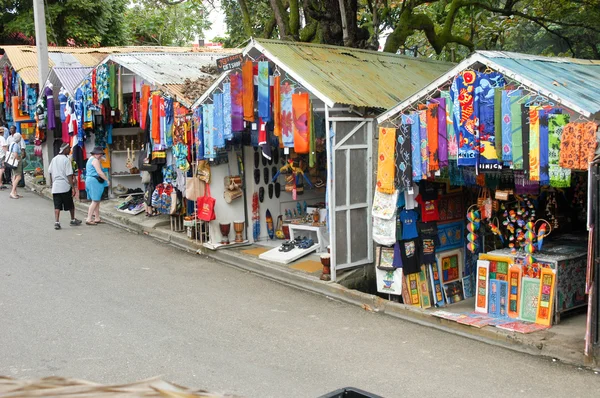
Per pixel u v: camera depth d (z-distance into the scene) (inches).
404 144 327.3
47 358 245.0
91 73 541.3
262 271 394.0
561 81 283.0
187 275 385.4
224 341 271.6
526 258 313.0
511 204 344.8
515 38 815.1
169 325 290.5
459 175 343.6
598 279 244.1
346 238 369.1
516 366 249.8
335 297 347.3
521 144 279.3
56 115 677.3
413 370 243.0
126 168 631.8
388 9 589.0
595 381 233.1
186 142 438.9
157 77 481.4
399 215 350.6
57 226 504.1
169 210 482.6
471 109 297.3
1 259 402.0
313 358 253.9
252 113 389.1
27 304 313.0
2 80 820.0
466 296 391.2
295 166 424.8
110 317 298.7
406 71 468.1
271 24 634.8
